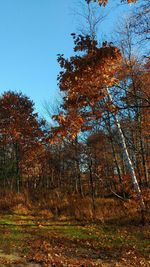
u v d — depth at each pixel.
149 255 14.84
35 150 35.66
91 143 30.97
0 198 34.53
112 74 10.27
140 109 22.23
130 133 27.86
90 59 9.59
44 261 12.74
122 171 37.91
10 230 19.97
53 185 44.22
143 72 18.16
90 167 31.27
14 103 36.59
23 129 35.47
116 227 21.95
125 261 13.67
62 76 9.95
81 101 10.42
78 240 17.64
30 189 40.09
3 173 44.75
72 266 12.23
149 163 28.73
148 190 23.88
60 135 11.12
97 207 27.66
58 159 40.94
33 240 17.08
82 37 9.60
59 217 26.75
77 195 34.75
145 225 22.06
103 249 15.80
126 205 25.92
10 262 12.41
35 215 28.22
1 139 38.56
